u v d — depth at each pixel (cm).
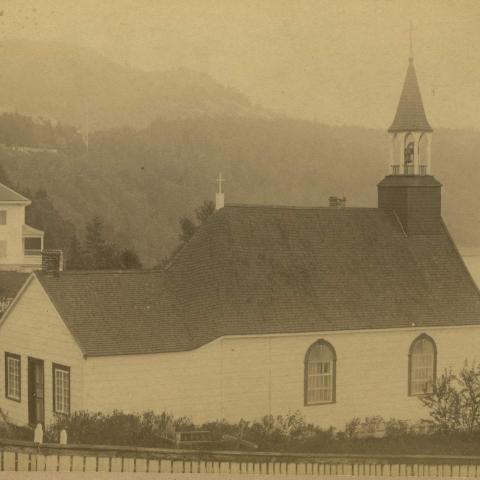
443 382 4969
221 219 5159
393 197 5681
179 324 4722
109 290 4728
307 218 5400
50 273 4672
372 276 5350
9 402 4938
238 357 4784
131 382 4497
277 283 5056
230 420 4759
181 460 3431
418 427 5181
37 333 4719
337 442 4553
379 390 5175
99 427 4094
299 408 4947
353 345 5106
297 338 4938
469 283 5597
